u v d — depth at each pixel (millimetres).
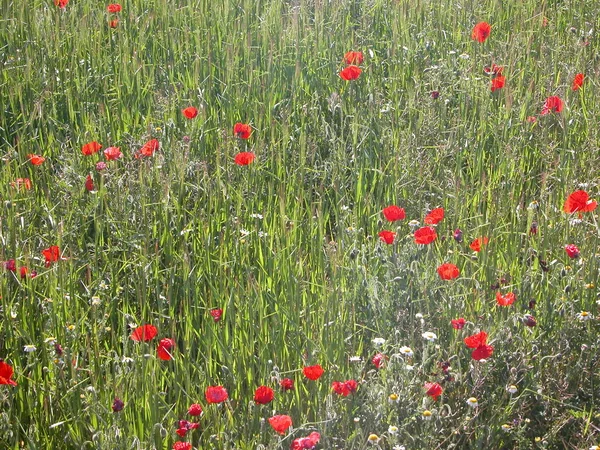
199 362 4066
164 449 3715
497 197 4766
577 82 5348
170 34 5965
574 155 5133
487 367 3889
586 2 6488
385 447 3709
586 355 4020
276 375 3834
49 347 3943
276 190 4945
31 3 6355
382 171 5000
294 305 4145
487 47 6062
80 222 4602
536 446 3867
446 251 4457
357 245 4535
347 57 5445
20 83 5445
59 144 5156
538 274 4266
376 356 3822
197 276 4352
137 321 4250
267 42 5938
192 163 4871
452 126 5309
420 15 6293
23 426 3848
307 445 3498
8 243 4328
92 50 5766
